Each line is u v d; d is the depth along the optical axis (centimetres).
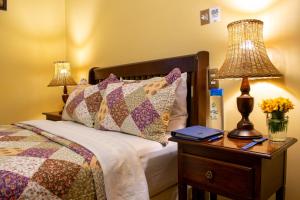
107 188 109
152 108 147
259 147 109
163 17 203
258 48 122
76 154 113
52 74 314
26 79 296
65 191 98
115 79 199
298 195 140
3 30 278
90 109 188
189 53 186
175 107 163
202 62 167
